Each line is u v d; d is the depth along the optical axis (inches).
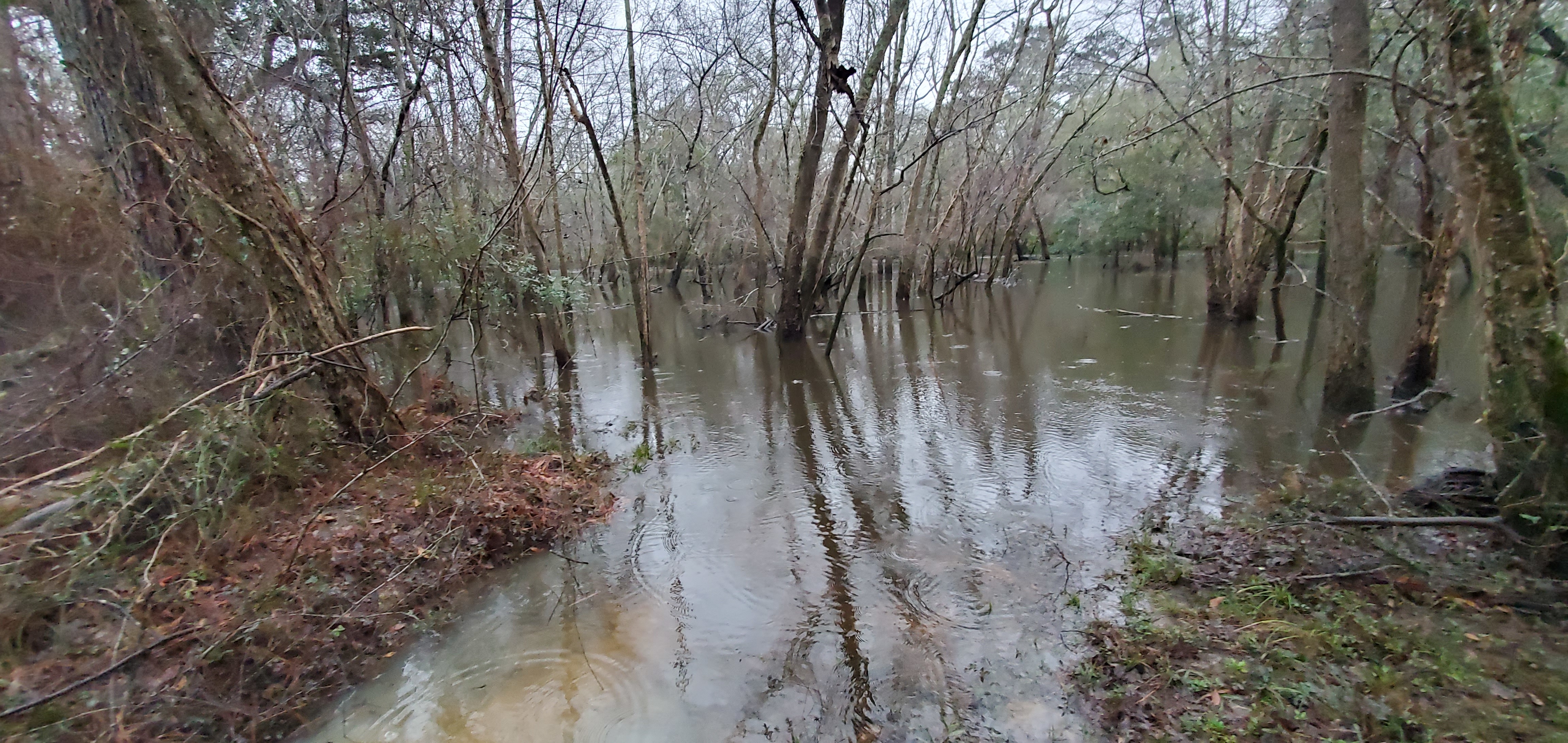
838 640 174.2
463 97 548.4
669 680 163.3
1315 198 536.4
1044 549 211.5
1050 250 1413.6
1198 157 723.4
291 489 230.2
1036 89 798.5
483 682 165.2
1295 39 421.4
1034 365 461.7
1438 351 327.3
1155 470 267.7
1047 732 137.2
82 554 160.7
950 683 154.6
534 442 323.9
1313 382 371.6
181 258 269.0
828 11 484.7
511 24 461.7
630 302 940.6
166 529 183.2
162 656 152.3
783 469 297.3
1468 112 172.9
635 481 287.6
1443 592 164.4
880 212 948.0
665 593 200.8
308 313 253.3
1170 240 1023.6
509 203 382.9
